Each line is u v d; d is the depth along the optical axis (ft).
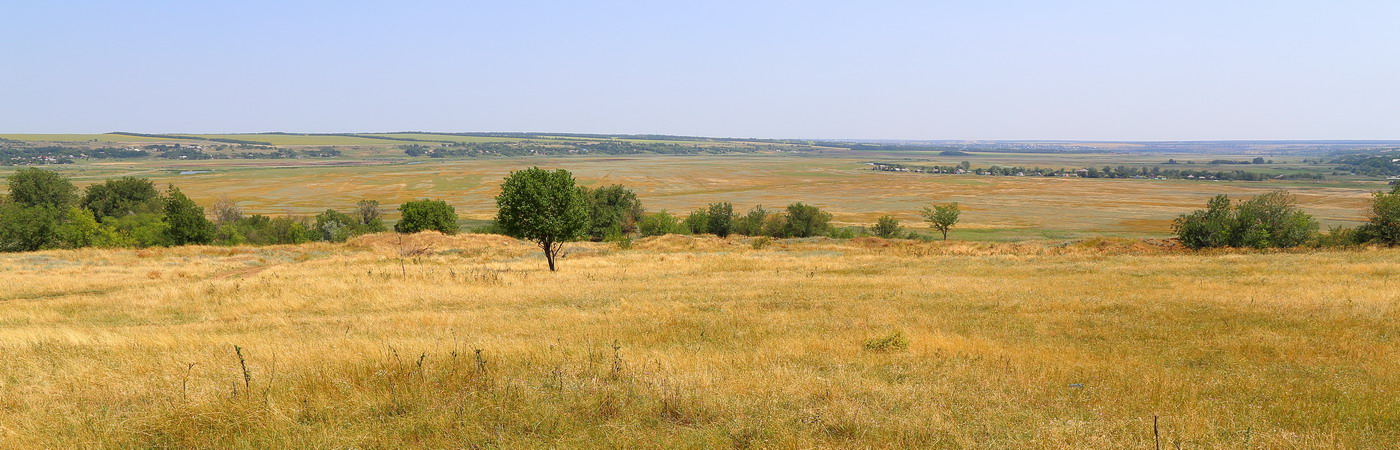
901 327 49.88
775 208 473.26
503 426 23.21
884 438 22.31
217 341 43.50
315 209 465.06
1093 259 115.65
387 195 557.74
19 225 177.78
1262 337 43.80
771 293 73.72
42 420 23.75
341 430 22.53
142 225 244.83
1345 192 576.20
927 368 34.91
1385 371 33.81
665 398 25.80
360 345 38.17
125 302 70.79
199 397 25.93
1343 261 95.55
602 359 34.42
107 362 35.17
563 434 22.53
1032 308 59.36
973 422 24.34
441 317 57.06
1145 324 50.21
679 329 49.75
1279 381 32.22
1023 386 30.71
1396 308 52.90
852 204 498.28
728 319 54.54
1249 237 148.66
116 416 24.07
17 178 298.15
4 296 80.64
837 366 35.19
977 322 52.60
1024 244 178.60
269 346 39.68
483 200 515.91
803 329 49.67
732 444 21.91
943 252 152.05
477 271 101.40
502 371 30.40
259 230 256.52
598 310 62.18
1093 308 58.65
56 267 117.70
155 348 40.19
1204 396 29.25
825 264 112.57
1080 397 28.60
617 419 23.94
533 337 45.55
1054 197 544.62
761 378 30.91
